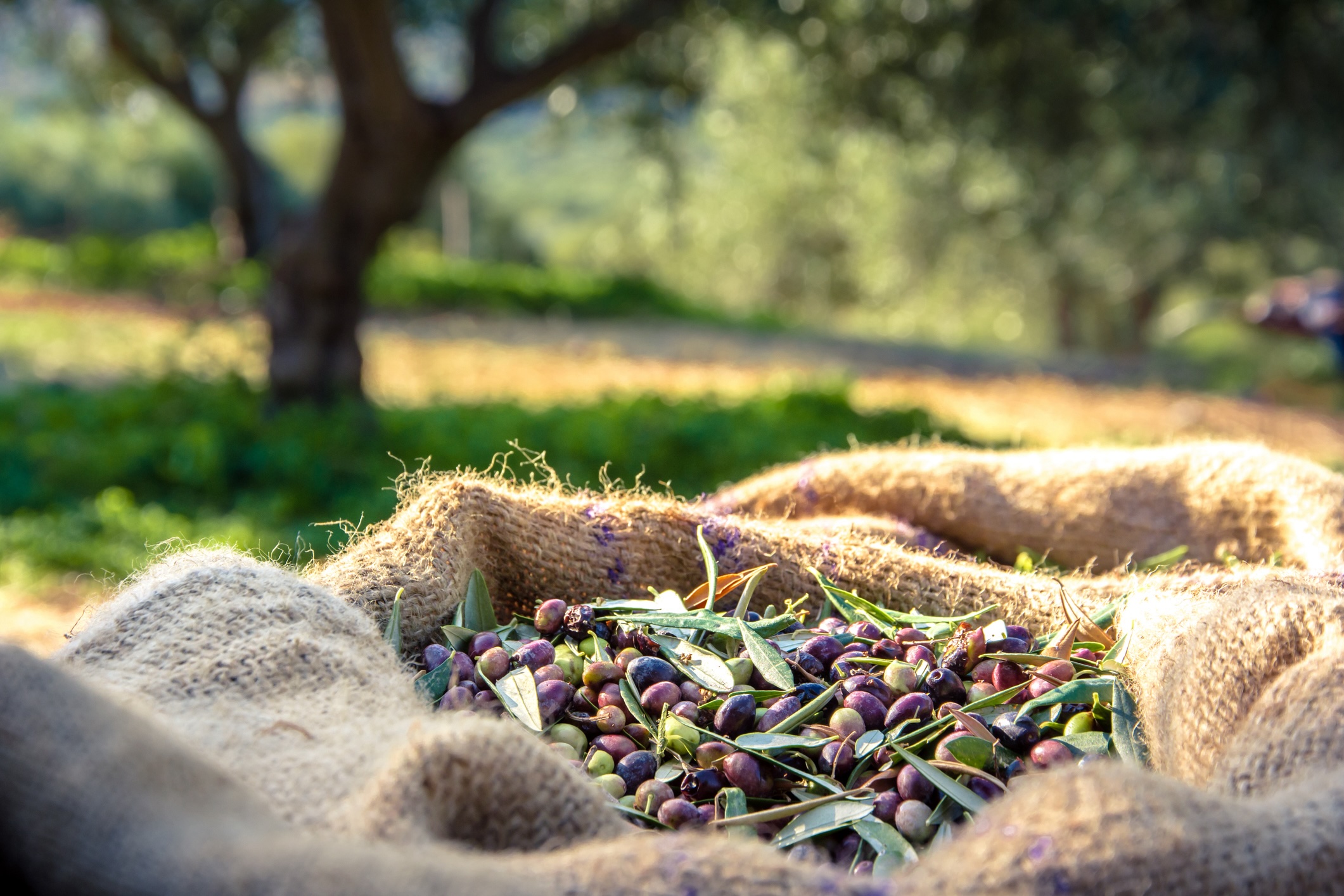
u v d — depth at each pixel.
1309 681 1.40
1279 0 7.02
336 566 1.95
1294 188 12.36
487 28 7.60
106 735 1.15
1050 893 1.08
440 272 19.06
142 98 17.50
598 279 19.70
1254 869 1.12
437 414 8.35
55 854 1.08
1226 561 2.42
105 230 36.62
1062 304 25.97
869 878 1.30
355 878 1.01
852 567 2.14
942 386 13.45
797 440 7.53
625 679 1.80
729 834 1.51
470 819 1.29
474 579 2.02
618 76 9.20
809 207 28.33
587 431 7.43
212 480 6.82
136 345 12.94
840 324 31.44
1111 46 7.59
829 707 1.75
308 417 7.75
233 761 1.33
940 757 1.60
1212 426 11.34
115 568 5.37
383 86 7.24
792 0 7.89
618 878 1.10
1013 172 11.84
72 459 7.02
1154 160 10.11
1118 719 1.65
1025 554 2.54
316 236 7.94
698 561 2.17
